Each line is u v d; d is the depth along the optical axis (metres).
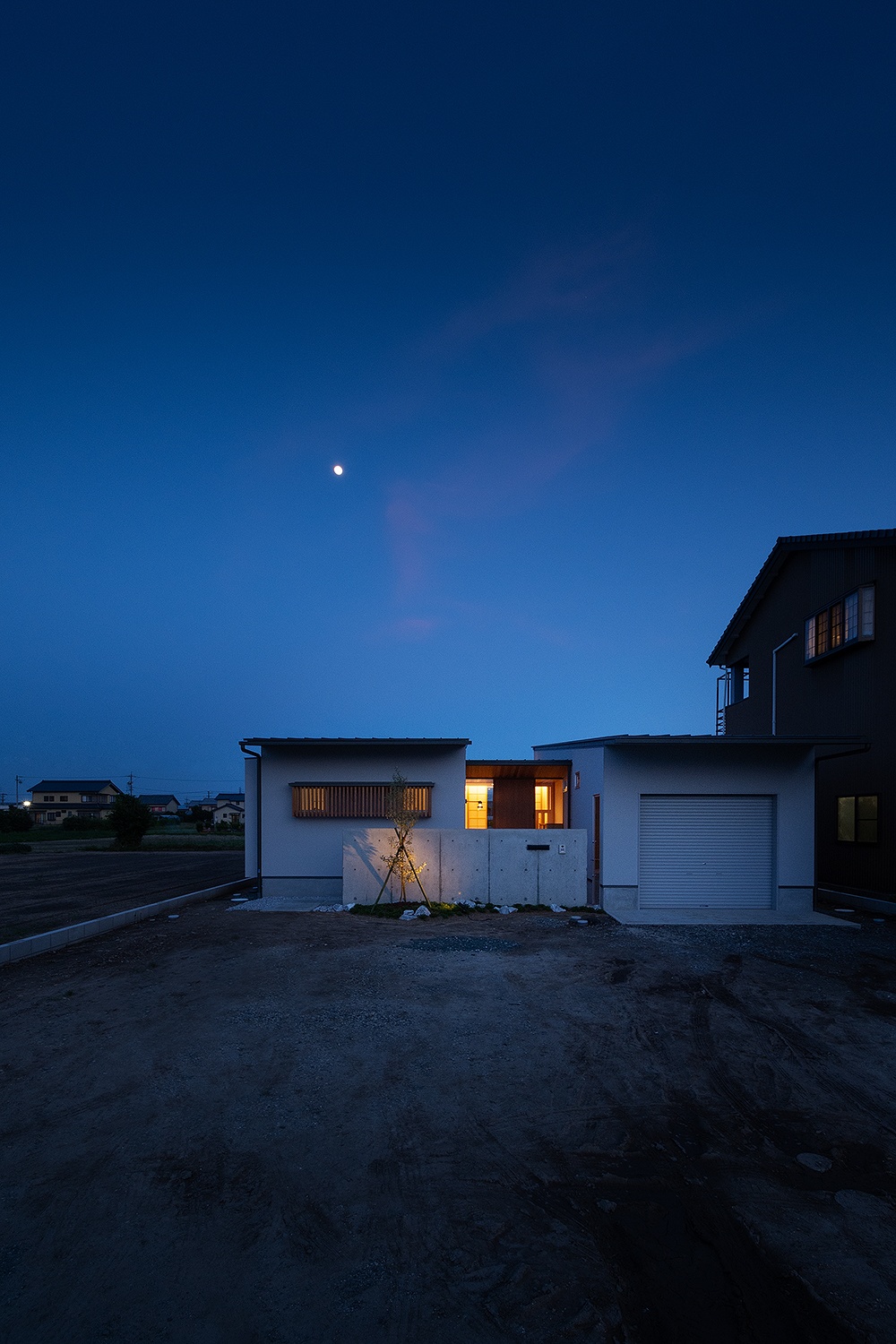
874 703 12.91
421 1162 3.63
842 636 13.85
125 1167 3.58
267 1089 4.51
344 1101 4.33
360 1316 2.55
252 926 10.00
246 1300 2.63
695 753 11.30
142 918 10.82
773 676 16.75
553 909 11.19
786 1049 5.21
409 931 9.55
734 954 8.17
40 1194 3.33
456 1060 4.97
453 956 8.03
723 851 11.31
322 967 7.56
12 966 7.82
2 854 26.28
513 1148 3.79
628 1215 3.19
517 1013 5.99
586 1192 3.38
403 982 6.96
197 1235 3.03
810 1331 2.51
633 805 11.27
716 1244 2.99
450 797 12.80
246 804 14.47
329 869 12.76
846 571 13.91
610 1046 5.25
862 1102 4.38
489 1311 2.58
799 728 15.52
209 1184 3.42
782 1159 3.69
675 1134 3.95
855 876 13.20
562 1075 4.72
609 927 9.79
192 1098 4.39
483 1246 2.96
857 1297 2.68
